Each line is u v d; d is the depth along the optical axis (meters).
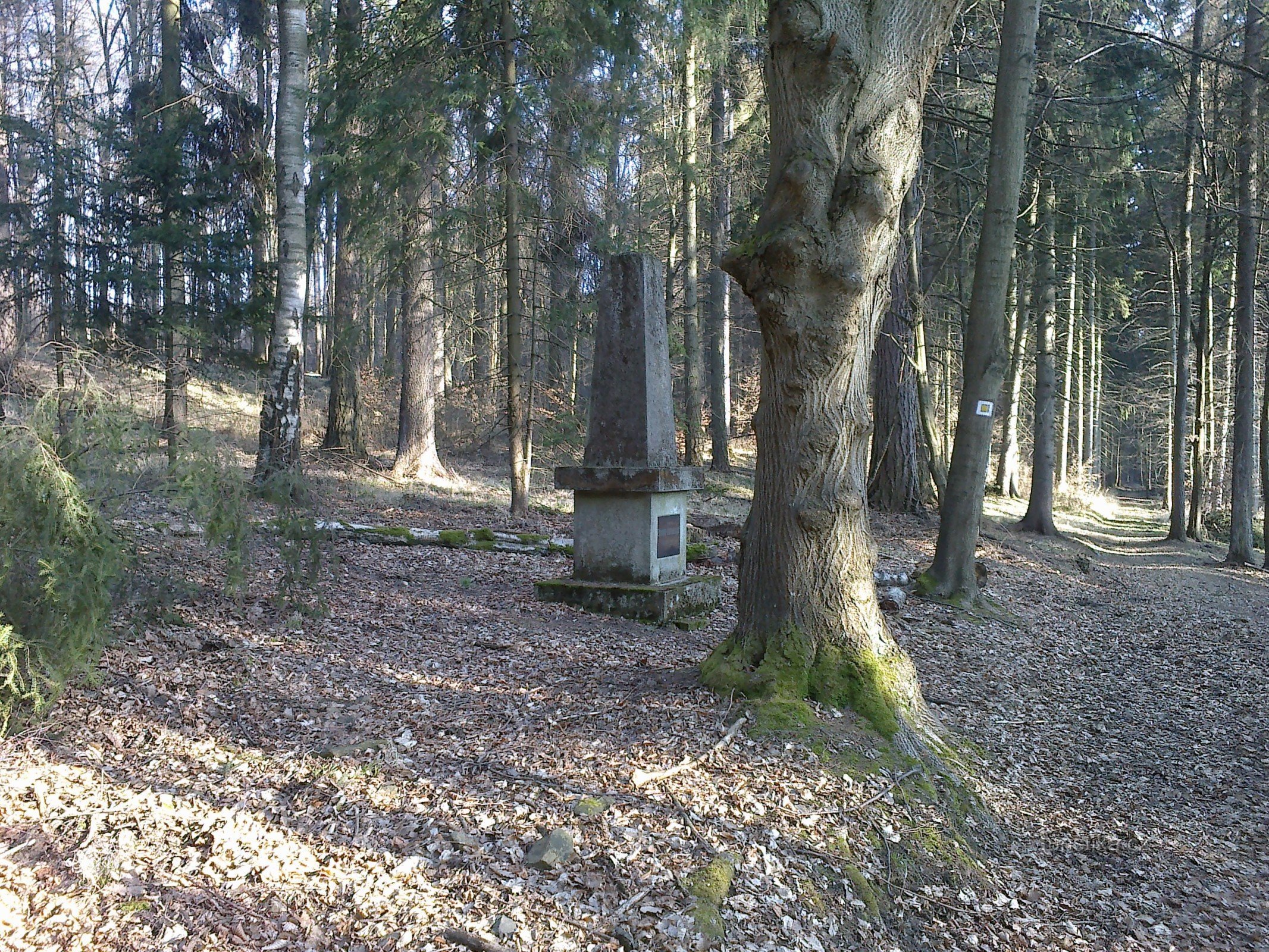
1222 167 21.53
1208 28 19.55
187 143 15.85
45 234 14.62
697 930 3.79
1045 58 16.38
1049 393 20.30
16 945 3.22
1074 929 4.75
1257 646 11.32
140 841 3.94
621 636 8.34
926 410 18.34
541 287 14.81
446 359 23.44
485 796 4.68
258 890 3.73
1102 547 20.80
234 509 6.61
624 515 9.27
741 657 6.24
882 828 5.01
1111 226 23.75
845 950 4.14
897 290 17.81
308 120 17.39
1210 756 7.47
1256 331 23.30
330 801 4.47
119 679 5.52
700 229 24.77
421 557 10.73
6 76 18.22
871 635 6.17
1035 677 9.07
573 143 13.59
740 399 31.56
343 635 7.27
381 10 14.84
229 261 15.23
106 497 5.59
